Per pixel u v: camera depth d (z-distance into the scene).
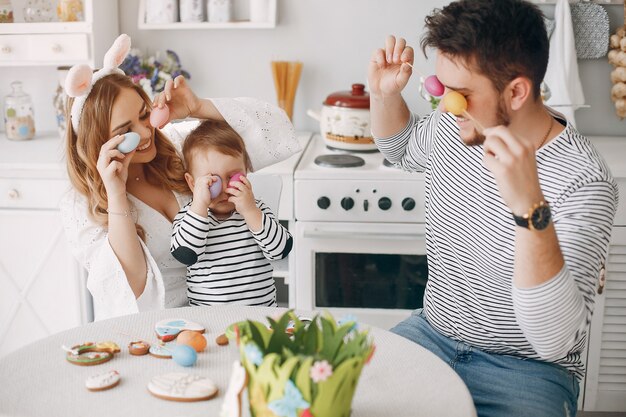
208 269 1.71
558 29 2.67
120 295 1.65
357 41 2.86
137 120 1.68
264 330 1.09
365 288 2.51
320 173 2.36
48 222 2.50
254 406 1.04
